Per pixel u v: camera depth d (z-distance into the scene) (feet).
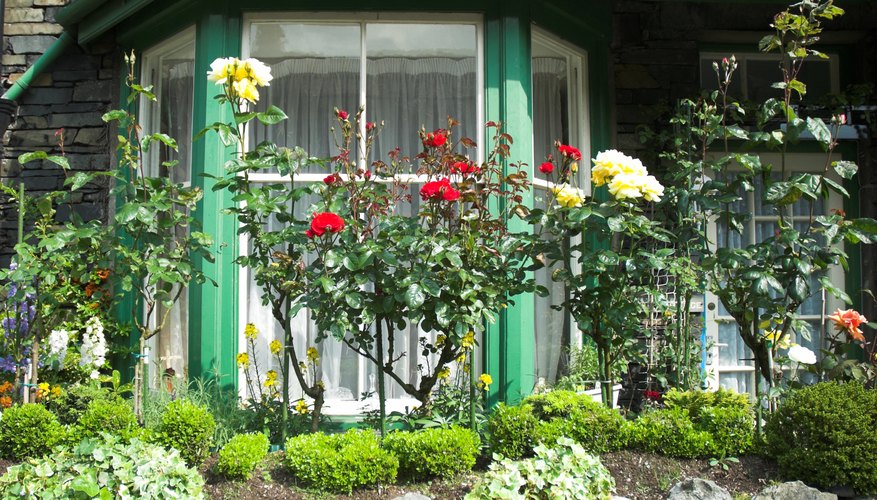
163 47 17.12
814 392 12.24
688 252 15.07
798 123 13.12
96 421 12.49
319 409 13.70
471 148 15.61
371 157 15.74
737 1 16.40
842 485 11.72
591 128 17.51
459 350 14.20
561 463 11.64
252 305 15.52
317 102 15.84
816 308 18.95
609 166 12.79
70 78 18.15
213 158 15.20
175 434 12.07
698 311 17.40
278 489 11.65
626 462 12.42
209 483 11.77
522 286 13.12
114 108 17.93
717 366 18.83
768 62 19.39
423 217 13.41
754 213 19.16
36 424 12.50
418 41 15.90
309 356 14.11
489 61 15.57
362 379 15.48
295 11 15.61
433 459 11.89
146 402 13.42
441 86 15.83
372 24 15.89
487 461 12.69
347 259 11.99
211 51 15.44
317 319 12.44
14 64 18.49
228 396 14.34
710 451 12.48
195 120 15.58
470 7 15.62
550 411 12.92
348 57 15.89
